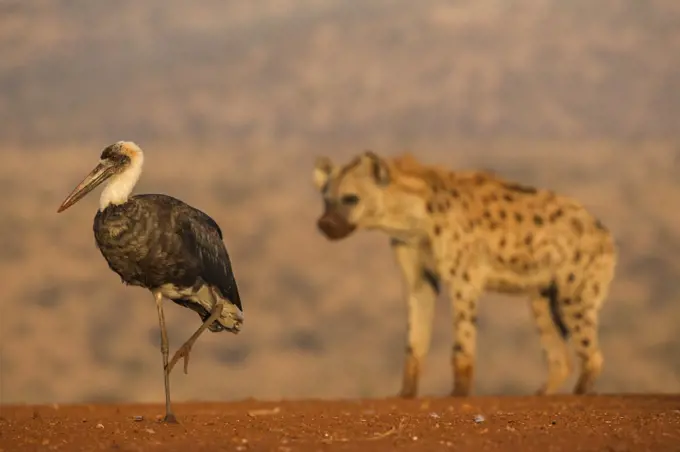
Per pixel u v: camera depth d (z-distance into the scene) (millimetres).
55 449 17109
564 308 30625
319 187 31797
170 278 20422
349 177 30359
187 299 20906
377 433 18234
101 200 20234
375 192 30125
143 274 20391
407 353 30125
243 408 24875
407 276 30406
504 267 30328
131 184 20203
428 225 29969
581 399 25766
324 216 30375
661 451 16750
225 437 17906
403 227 30141
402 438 17688
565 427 18750
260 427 19031
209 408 25047
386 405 25109
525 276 30562
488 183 30891
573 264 30578
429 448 16953
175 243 20188
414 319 30234
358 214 30172
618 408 23250
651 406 23828
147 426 19188
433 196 30125
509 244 30219
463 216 30078
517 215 30469
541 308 31016
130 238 20062
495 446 17078
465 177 30969
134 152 20266
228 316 21312
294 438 17781
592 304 30719
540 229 30469
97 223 20234
